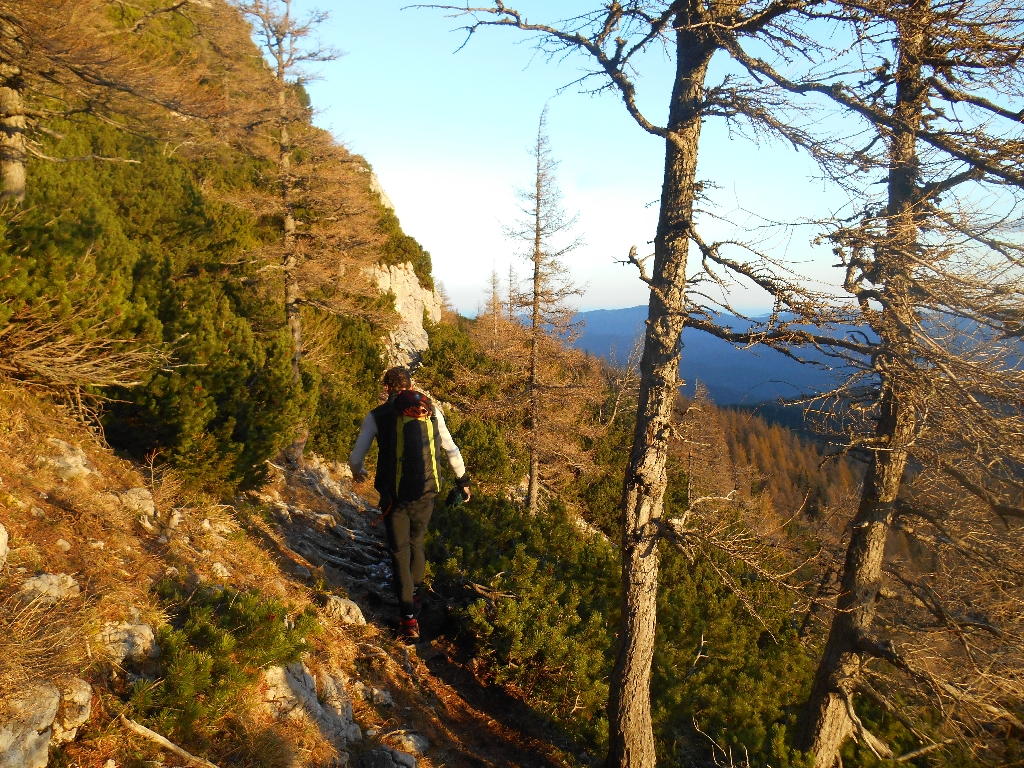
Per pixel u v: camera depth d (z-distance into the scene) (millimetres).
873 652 5941
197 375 5672
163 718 2721
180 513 4812
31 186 8891
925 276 4410
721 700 6410
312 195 14320
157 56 12125
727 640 7465
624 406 18719
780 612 8180
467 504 8148
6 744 2115
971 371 4051
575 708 5355
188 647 3047
